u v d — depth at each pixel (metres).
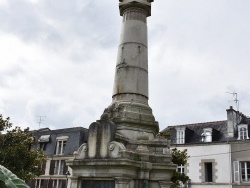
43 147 34.28
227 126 29.31
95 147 8.37
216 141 28.11
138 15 10.75
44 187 32.03
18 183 2.31
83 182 8.37
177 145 29.61
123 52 10.24
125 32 10.51
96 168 8.11
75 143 32.53
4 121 15.73
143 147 8.70
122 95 9.75
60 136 33.94
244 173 26.16
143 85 9.96
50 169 32.53
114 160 7.83
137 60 10.09
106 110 9.72
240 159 26.42
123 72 9.97
